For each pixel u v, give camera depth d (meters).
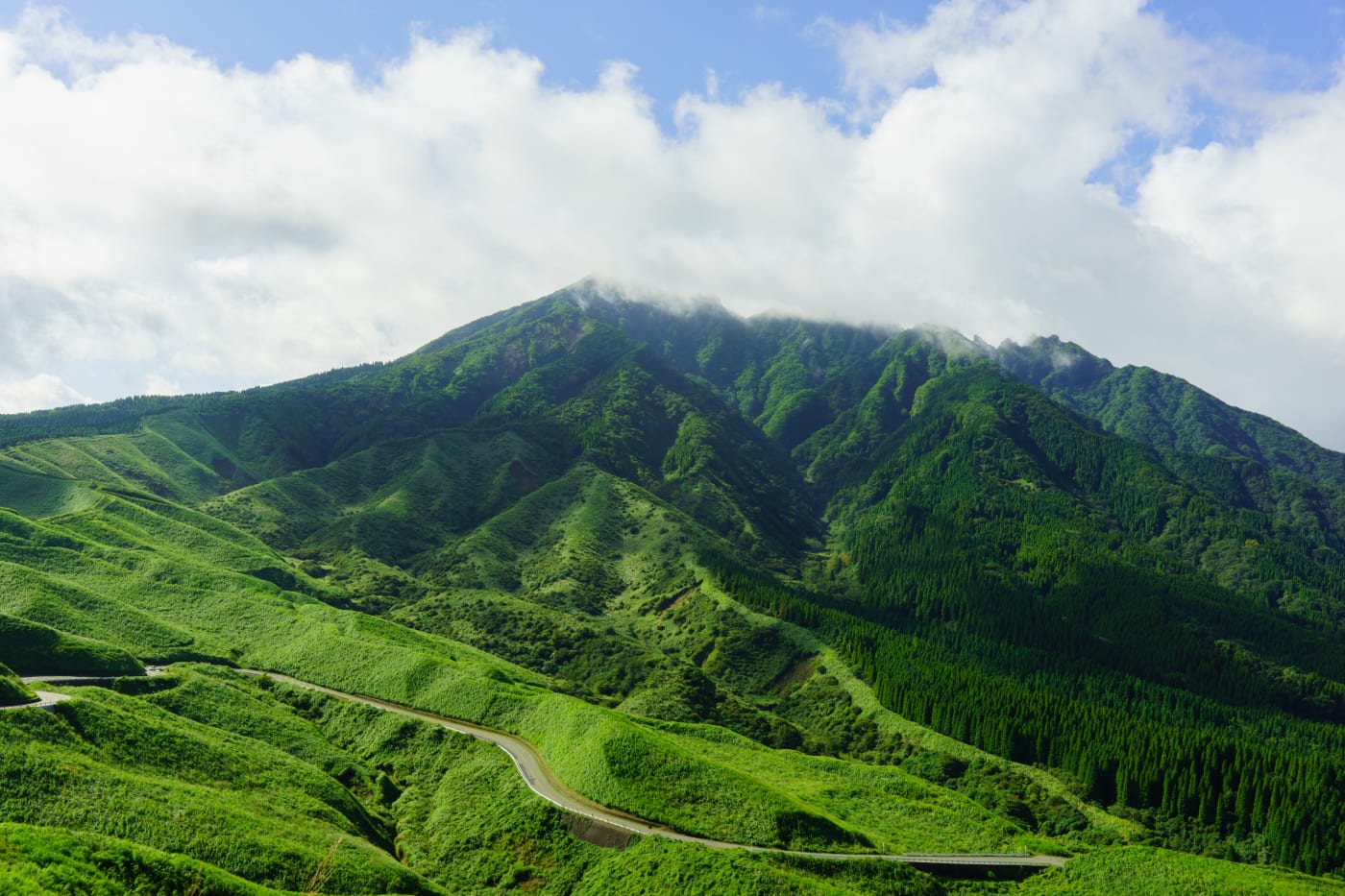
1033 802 161.88
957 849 131.00
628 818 121.62
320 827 113.38
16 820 91.50
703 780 131.75
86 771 103.06
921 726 189.25
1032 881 123.81
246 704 149.88
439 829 125.44
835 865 114.25
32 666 137.50
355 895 99.12
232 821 103.94
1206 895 119.44
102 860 82.75
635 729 144.25
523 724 153.62
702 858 108.06
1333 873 140.12
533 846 117.19
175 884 84.75
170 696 140.12
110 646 150.38
